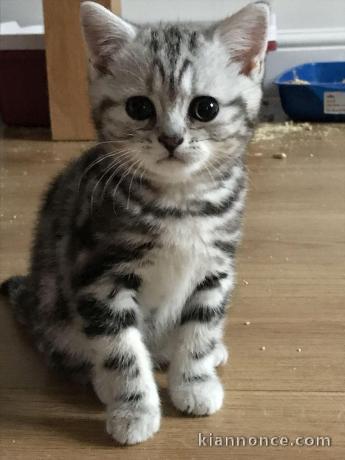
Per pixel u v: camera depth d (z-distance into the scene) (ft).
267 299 1.20
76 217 0.94
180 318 0.99
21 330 1.14
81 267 0.91
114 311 0.90
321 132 2.05
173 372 0.97
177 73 0.87
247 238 1.41
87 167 0.97
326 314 1.15
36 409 0.95
